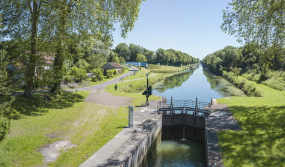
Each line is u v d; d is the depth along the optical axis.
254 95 41.69
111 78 62.03
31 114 22.19
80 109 26.36
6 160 12.66
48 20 23.16
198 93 49.94
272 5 20.84
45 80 23.92
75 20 24.55
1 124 15.00
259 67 68.12
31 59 24.00
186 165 17.52
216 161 13.45
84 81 49.09
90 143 16.14
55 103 27.97
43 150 14.81
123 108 27.39
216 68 113.06
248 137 16.44
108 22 28.31
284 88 43.97
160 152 20.77
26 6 24.47
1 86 17.78
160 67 139.88
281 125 17.56
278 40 22.02
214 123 20.69
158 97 34.53
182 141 24.45
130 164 14.07
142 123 21.14
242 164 12.93
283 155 13.40
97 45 84.38
